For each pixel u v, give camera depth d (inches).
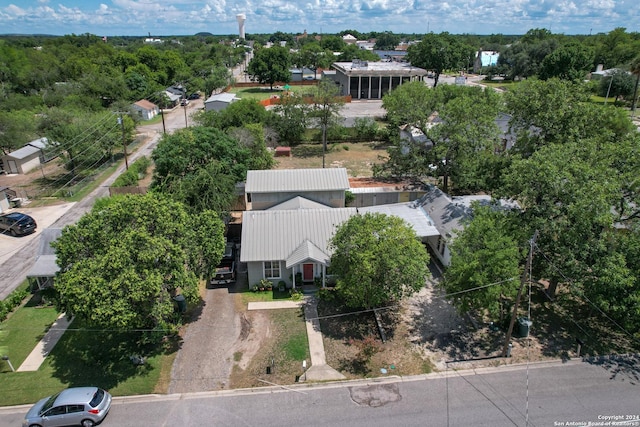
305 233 1064.8
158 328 793.6
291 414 694.5
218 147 1332.4
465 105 1357.0
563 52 3380.9
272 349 846.5
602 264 775.1
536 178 856.3
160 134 2573.8
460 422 669.9
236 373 788.0
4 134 1873.8
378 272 848.9
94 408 677.3
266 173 1328.7
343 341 865.5
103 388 758.5
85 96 2600.9
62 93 2733.8
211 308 975.0
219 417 692.7
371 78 3634.4
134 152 2220.7
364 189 1456.7
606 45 4409.5
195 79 3860.7
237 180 1373.0
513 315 776.9
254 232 1058.1
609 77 3002.0
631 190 870.4
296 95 2316.7
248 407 711.1
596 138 1135.6
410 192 1469.0
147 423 684.1
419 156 1461.6
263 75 4030.5
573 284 814.5
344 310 962.7
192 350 847.1
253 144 1766.7
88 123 1926.7
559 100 1232.8
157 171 1307.8
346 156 2142.0
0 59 3361.2
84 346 863.1
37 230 1355.8
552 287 959.6
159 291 746.2
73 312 784.9
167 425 679.7
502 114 1729.8
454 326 903.1
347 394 735.1
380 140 2450.8
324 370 789.2
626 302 751.7
